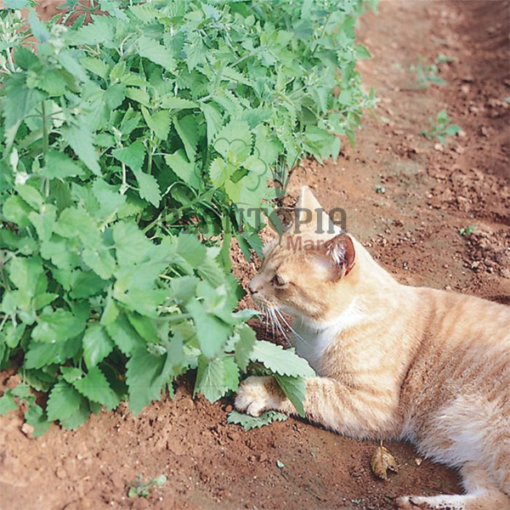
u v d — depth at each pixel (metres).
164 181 0.91
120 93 0.82
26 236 0.78
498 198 1.30
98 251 0.75
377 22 1.96
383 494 0.82
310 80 1.13
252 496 0.79
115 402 0.77
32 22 0.75
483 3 2.11
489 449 0.84
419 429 0.89
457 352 0.89
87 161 0.76
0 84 0.87
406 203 1.29
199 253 0.78
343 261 0.87
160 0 0.98
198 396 0.87
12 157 0.75
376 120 1.51
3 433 0.76
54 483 0.76
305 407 0.88
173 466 0.80
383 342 0.90
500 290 1.08
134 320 0.74
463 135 1.49
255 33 1.07
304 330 0.94
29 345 0.76
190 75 0.91
